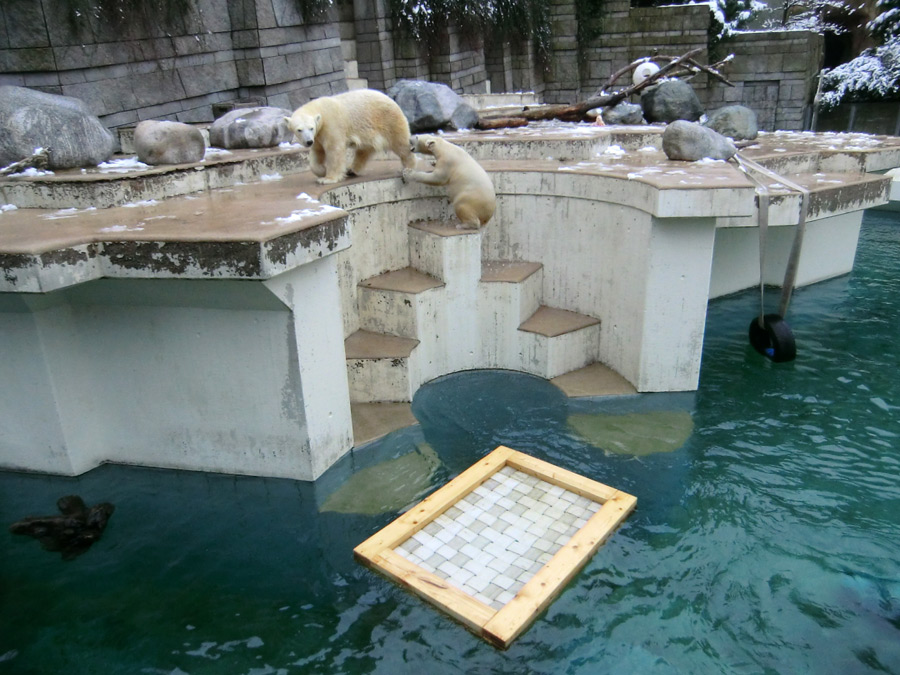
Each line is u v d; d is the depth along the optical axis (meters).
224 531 3.73
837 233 7.25
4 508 3.91
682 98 8.65
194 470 4.24
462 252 5.30
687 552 3.49
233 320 3.73
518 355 5.56
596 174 5.15
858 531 3.63
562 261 5.70
